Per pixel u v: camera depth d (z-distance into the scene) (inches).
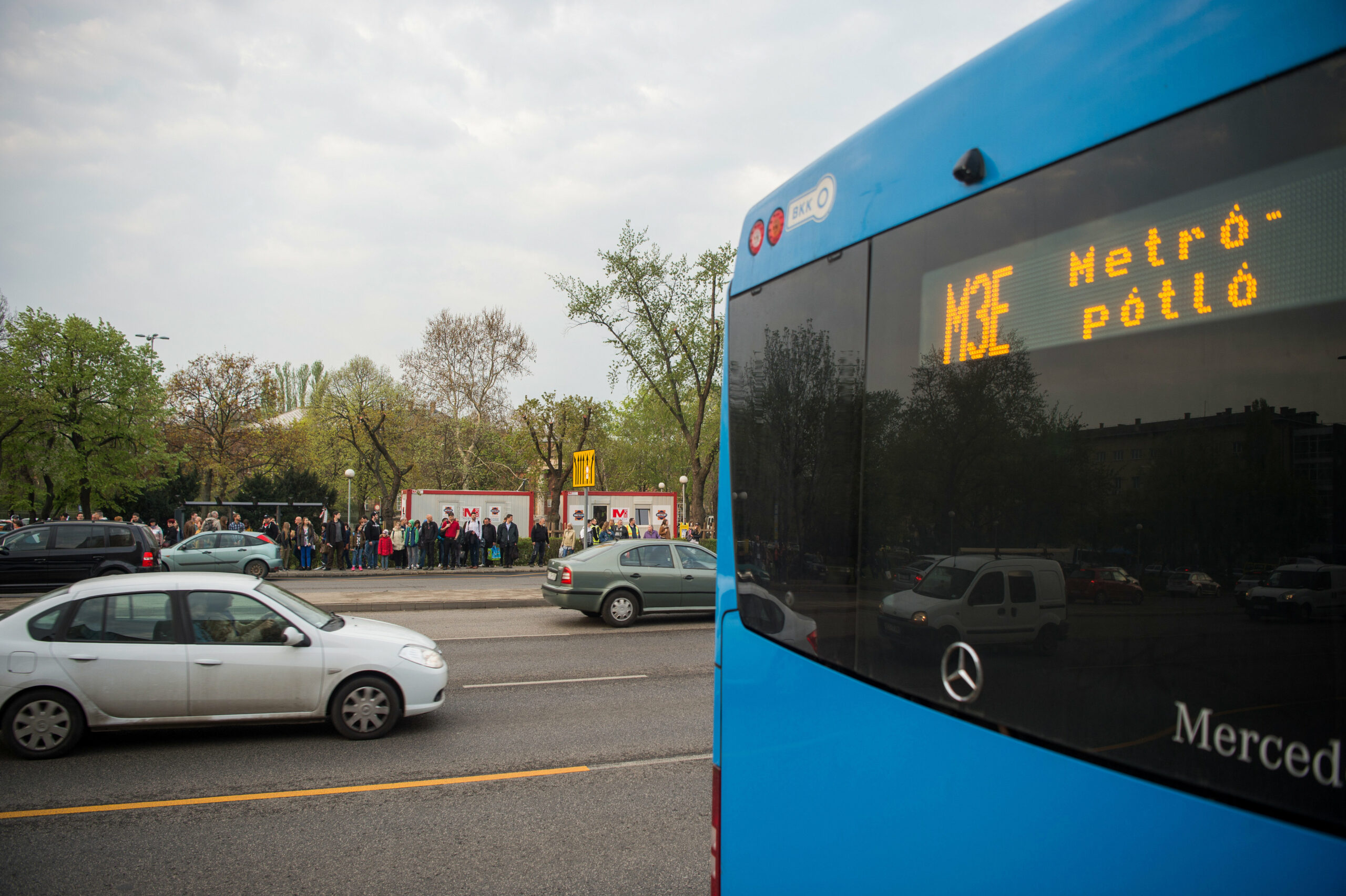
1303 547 48.8
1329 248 49.6
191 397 1875.0
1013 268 71.7
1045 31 71.4
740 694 112.2
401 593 722.2
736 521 118.7
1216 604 52.9
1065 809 61.0
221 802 215.5
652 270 1318.9
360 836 194.1
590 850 186.5
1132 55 63.2
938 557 76.2
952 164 80.0
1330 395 48.8
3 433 1485.0
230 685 264.8
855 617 87.9
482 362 2100.1
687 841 191.6
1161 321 58.7
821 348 99.4
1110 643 59.0
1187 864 52.6
